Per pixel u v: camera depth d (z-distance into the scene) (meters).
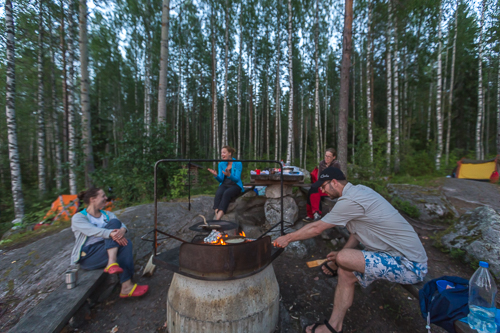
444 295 1.65
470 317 1.51
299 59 20.67
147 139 6.67
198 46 20.31
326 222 1.92
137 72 21.20
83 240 2.58
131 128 6.71
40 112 10.87
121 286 2.58
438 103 11.43
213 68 17.44
